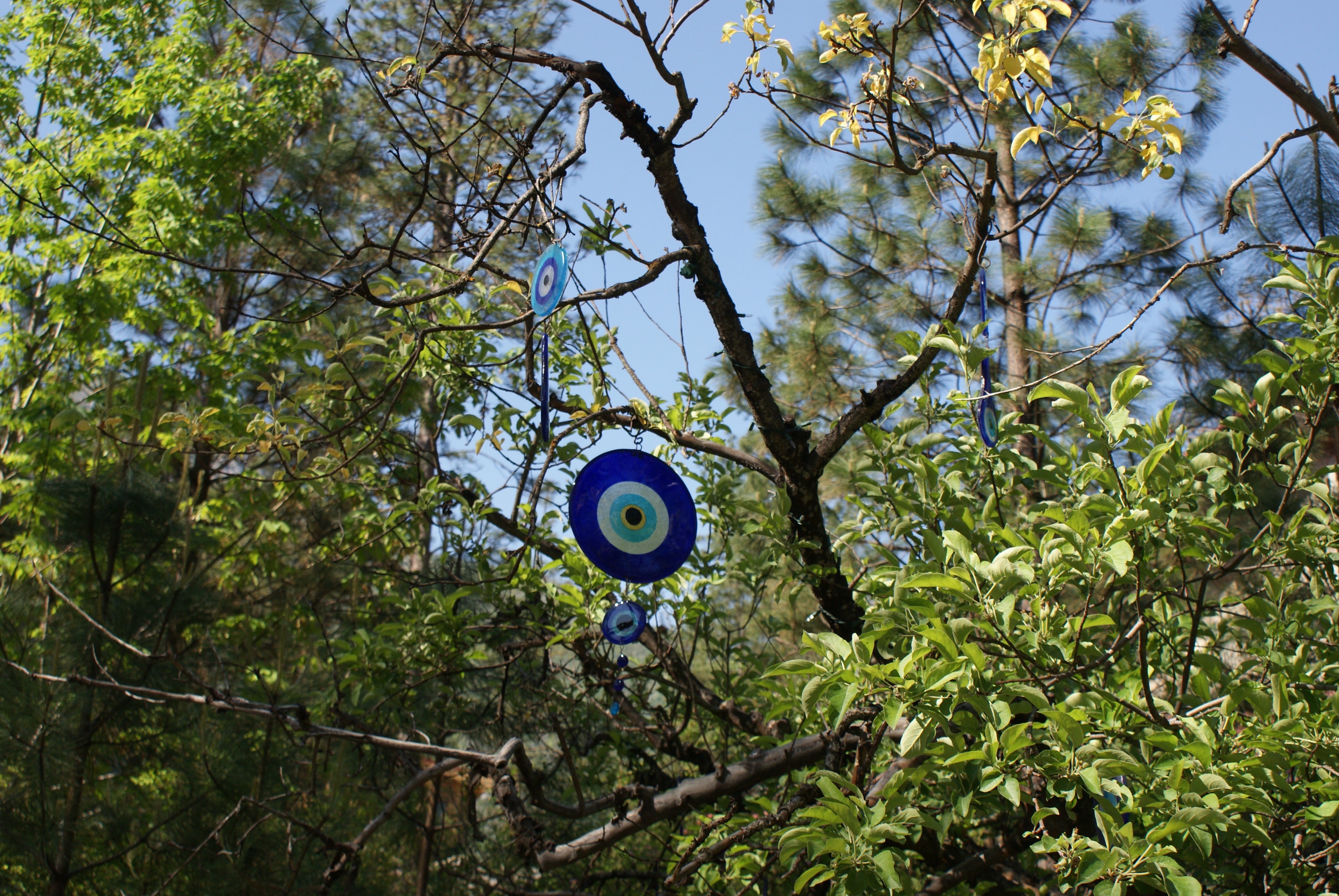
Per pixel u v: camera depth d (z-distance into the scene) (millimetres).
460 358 4449
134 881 4664
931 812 3393
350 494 5031
